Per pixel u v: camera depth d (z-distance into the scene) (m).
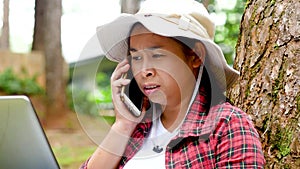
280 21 1.88
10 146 1.13
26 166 1.11
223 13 10.09
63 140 7.58
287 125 1.80
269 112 1.86
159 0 1.37
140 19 1.31
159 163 1.34
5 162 1.10
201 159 1.28
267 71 1.89
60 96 9.34
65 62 9.83
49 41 9.77
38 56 9.85
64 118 8.84
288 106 1.81
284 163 1.79
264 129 1.86
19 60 9.72
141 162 1.37
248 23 2.01
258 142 1.28
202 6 1.40
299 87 1.80
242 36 2.05
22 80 9.61
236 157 1.25
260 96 1.90
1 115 1.17
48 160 1.13
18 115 1.18
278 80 1.86
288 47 1.84
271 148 1.83
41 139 1.16
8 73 9.59
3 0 11.01
